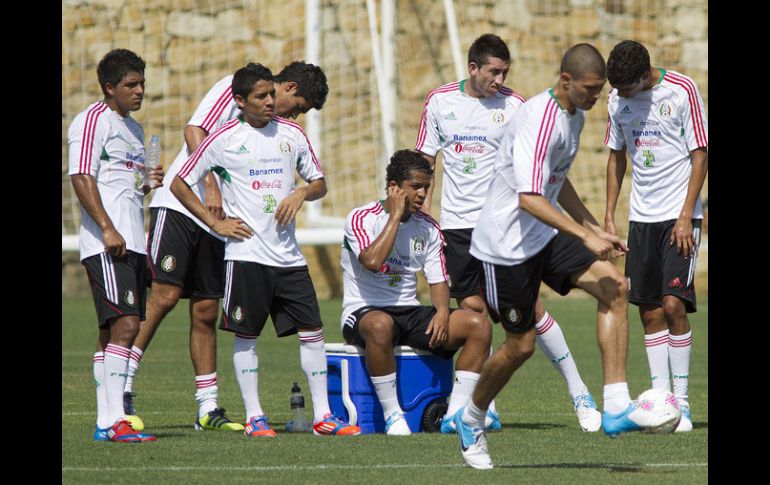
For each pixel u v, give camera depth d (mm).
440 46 69875
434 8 69875
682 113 28000
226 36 70188
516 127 20938
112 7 69062
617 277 21203
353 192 68250
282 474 20844
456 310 27188
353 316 27141
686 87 27953
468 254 29438
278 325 27172
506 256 21203
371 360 26531
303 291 26922
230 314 26672
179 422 28844
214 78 69938
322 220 61688
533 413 30672
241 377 26609
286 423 28484
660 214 28484
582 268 21406
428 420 27250
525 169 20594
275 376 38469
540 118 20734
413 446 24281
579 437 25859
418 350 27234
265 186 26688
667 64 73812
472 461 21469
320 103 28109
